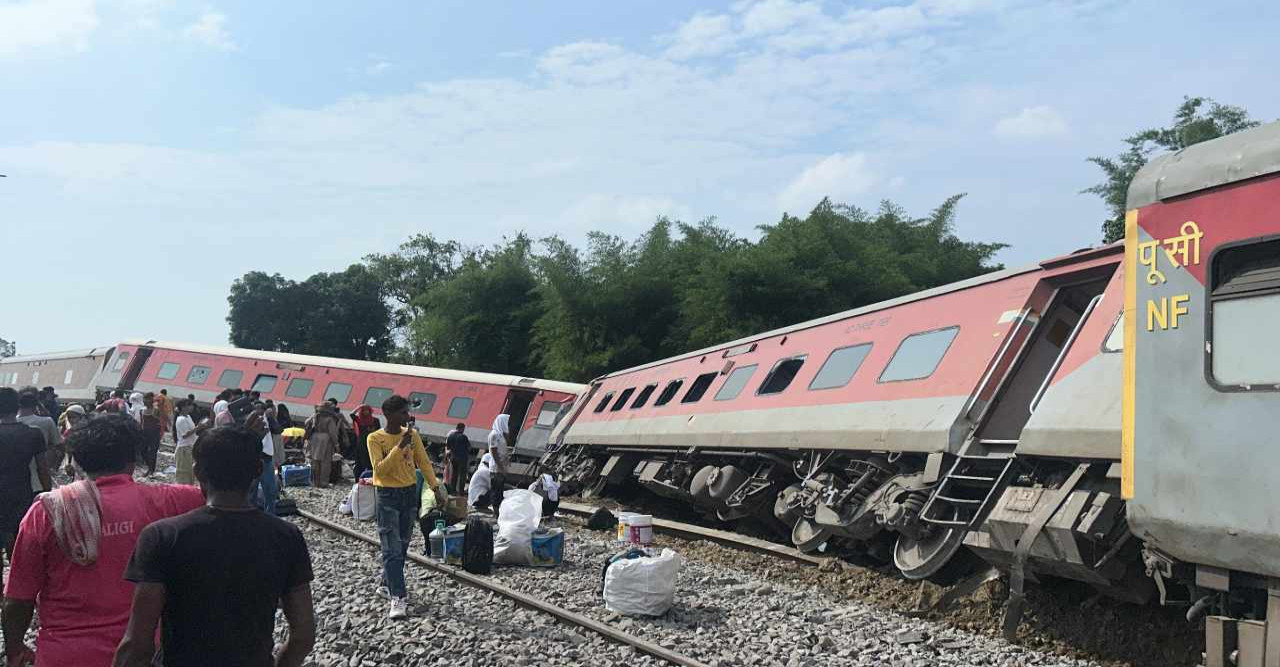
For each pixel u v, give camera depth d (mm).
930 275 32688
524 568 11398
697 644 7965
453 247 64312
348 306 61781
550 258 36469
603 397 22094
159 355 35188
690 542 14875
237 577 3590
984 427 9398
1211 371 6113
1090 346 8234
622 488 21266
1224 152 6250
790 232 31922
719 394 15766
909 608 9594
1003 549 8266
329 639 7879
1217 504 5977
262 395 31734
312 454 21344
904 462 10555
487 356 44188
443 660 7320
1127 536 7293
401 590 8648
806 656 7574
